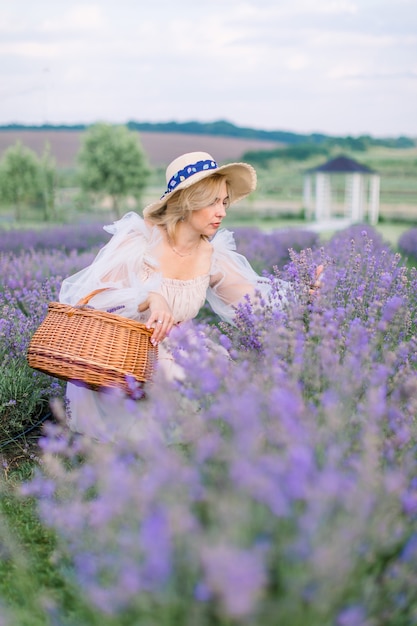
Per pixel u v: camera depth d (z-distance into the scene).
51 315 3.10
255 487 1.59
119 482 1.73
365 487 1.77
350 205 34.19
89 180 26.70
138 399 3.04
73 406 3.38
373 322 2.90
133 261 3.40
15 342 3.99
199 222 3.39
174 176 3.38
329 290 3.26
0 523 2.42
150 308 3.26
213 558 1.43
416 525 1.95
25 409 3.74
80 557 1.89
